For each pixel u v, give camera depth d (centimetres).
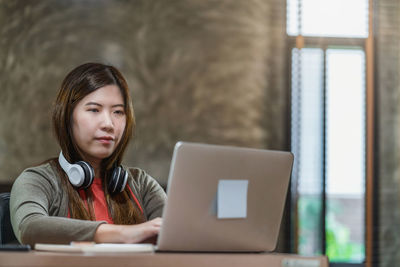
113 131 209
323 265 152
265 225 178
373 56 634
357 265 615
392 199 631
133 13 662
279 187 179
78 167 202
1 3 650
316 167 628
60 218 175
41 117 648
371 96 633
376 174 625
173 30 663
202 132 659
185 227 160
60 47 654
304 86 638
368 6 639
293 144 631
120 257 141
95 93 207
